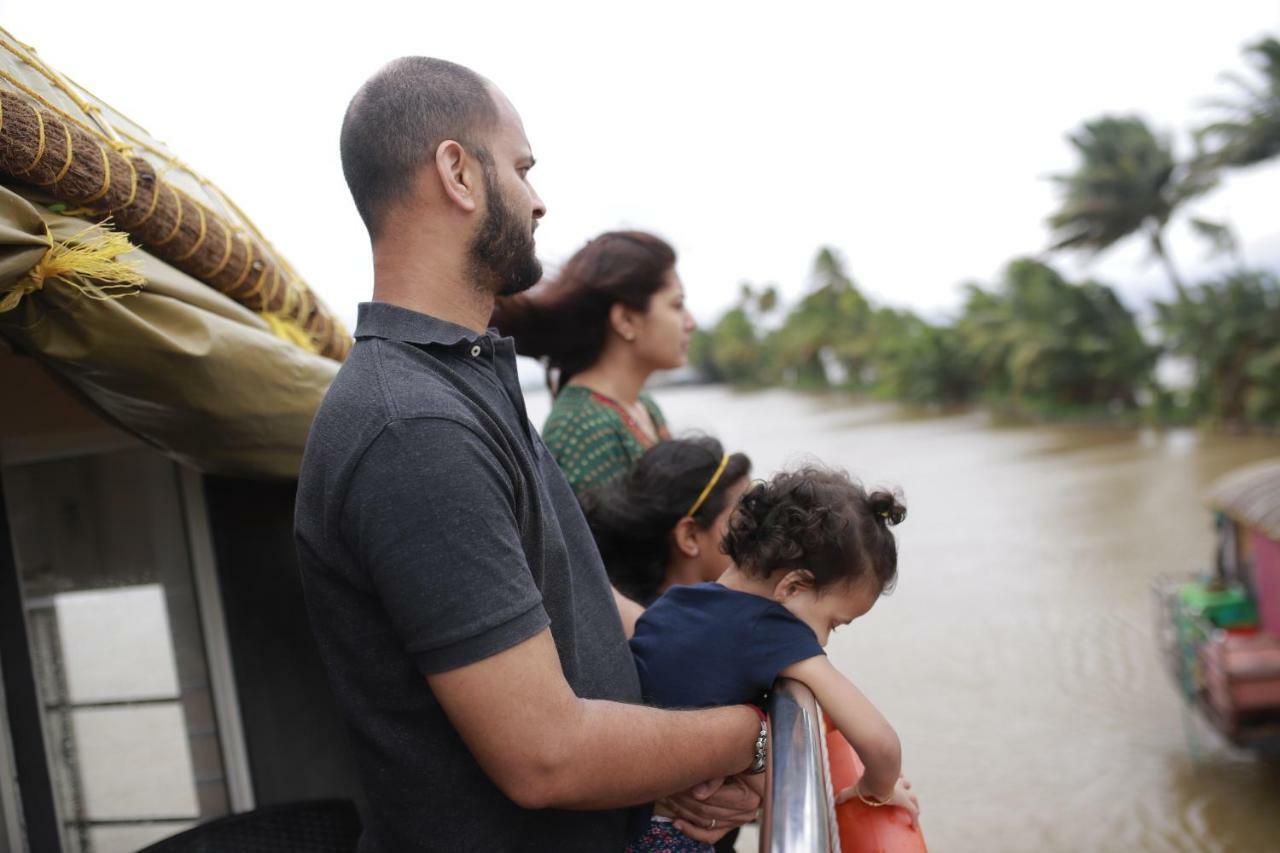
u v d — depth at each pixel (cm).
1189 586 868
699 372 8150
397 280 126
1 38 148
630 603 183
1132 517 1688
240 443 174
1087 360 3123
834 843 113
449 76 126
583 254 242
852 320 5641
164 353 150
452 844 121
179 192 164
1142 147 3356
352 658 119
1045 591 1301
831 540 148
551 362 252
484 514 110
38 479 240
